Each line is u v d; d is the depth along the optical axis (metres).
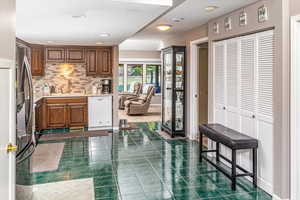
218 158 4.04
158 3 2.66
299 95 2.59
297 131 2.61
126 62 11.55
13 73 1.83
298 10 2.50
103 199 2.89
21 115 2.52
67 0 2.51
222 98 4.02
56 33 4.54
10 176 1.76
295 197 2.65
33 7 2.76
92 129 6.61
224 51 3.92
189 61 5.54
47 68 6.77
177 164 4.03
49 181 3.38
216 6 3.34
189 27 5.00
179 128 5.84
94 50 6.73
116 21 3.50
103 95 6.64
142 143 5.31
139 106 9.09
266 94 3.03
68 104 6.46
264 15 2.93
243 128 3.51
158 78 11.98
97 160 4.23
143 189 3.14
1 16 1.59
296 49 2.56
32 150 2.78
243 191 3.08
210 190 3.11
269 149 2.99
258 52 3.15
